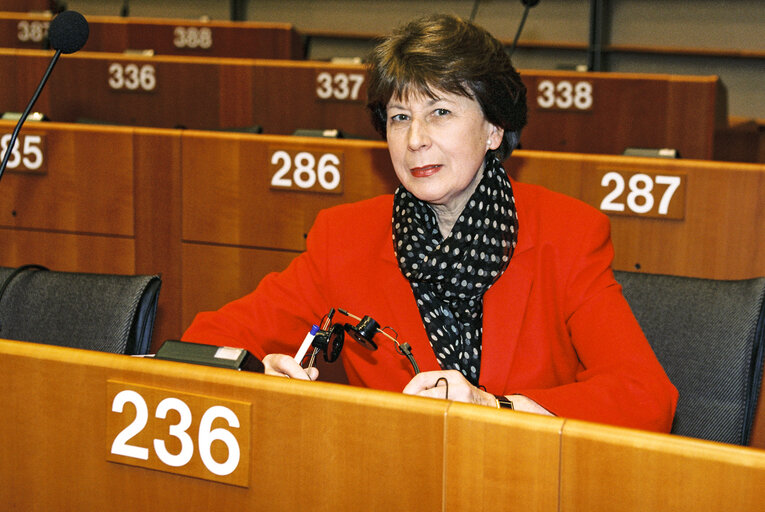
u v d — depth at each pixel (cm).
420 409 72
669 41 622
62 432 84
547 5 645
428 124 124
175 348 95
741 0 600
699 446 65
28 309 149
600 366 123
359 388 74
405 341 133
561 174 221
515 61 656
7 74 442
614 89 403
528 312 132
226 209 243
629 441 66
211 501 80
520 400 114
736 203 208
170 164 246
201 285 249
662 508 66
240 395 77
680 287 146
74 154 252
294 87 433
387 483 74
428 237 133
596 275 131
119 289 147
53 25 114
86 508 85
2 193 258
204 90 441
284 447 76
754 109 606
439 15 127
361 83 425
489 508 71
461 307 131
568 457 68
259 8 720
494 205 130
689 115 399
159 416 80
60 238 257
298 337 142
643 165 214
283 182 238
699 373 141
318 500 76
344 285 138
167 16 738
